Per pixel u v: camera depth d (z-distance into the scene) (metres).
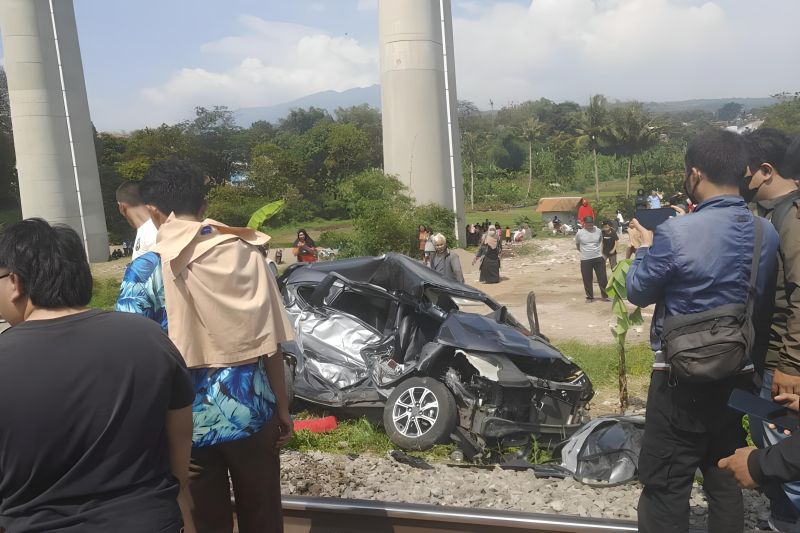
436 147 26.94
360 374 7.42
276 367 3.07
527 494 5.09
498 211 68.31
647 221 3.49
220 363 2.81
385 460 6.21
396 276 7.92
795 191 3.55
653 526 3.22
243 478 3.06
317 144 85.06
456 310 7.77
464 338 6.69
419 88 26.64
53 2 36.62
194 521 2.98
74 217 37.56
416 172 26.83
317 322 8.00
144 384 2.16
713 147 3.05
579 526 3.85
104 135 87.06
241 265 2.89
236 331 2.82
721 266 2.92
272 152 77.62
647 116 80.44
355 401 7.19
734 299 2.94
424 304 7.76
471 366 6.78
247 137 97.69
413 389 6.64
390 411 6.64
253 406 2.89
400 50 26.70
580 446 5.70
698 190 3.14
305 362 7.72
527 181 86.50
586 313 14.55
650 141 76.19
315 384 7.56
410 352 7.50
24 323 2.17
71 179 37.47
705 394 3.00
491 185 79.25
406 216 23.77
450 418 6.39
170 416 2.31
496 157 96.00
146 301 2.75
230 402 2.84
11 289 2.20
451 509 4.08
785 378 2.98
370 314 8.48
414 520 4.07
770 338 3.37
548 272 21.86
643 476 3.24
